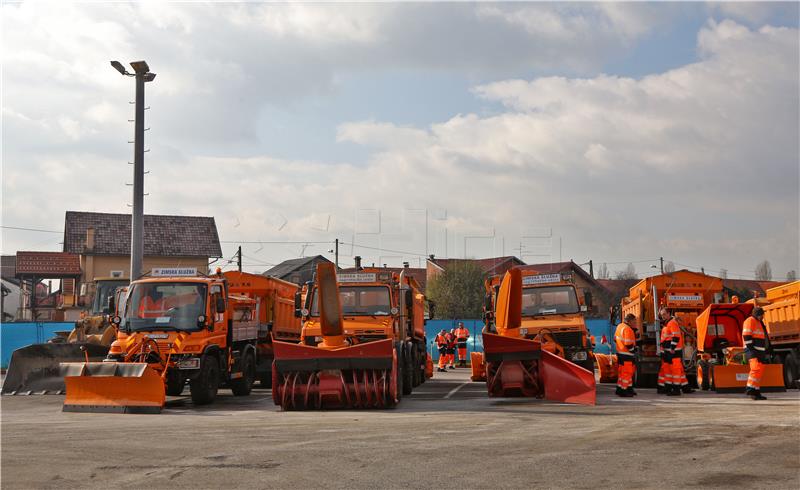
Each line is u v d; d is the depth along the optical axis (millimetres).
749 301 22484
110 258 63156
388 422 12961
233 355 19953
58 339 24172
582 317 20359
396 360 16281
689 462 8820
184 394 21484
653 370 21922
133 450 10000
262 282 22438
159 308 17859
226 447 10172
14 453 9820
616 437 10766
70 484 7926
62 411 15789
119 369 15867
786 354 21750
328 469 8594
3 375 34000
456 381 26578
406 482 7910
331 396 15664
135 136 25000
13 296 83062
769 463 8734
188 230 67312
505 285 18578
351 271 19656
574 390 16547
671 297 22672
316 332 17953
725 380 19453
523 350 17016
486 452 9617
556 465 8719
